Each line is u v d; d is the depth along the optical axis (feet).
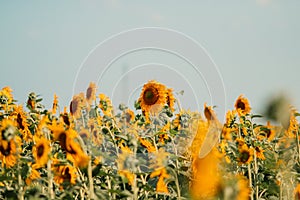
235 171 18.80
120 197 14.89
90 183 13.62
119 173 13.94
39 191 13.97
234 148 19.30
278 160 19.49
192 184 11.48
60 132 13.70
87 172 13.67
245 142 19.88
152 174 14.40
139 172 14.61
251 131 20.80
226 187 10.20
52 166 14.33
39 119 18.33
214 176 10.56
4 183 15.03
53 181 15.07
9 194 13.82
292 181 18.26
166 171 14.26
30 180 14.40
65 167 14.42
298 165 20.63
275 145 21.61
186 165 14.24
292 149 20.80
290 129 20.56
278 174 17.35
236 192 10.21
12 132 14.12
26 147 17.87
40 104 18.70
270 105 19.25
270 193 18.16
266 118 19.63
